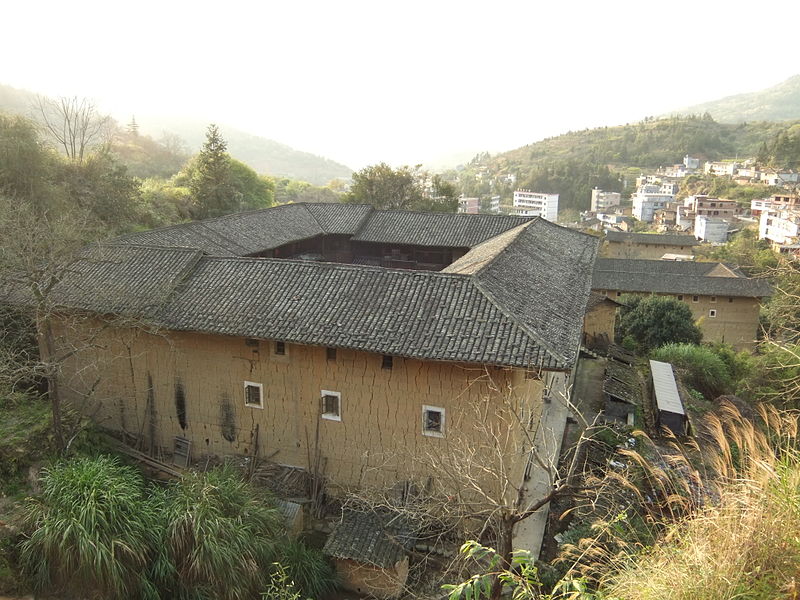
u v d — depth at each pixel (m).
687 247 63.53
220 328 15.12
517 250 19.77
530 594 6.43
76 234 18.48
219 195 41.62
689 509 8.30
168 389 17.38
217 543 11.91
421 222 33.06
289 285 16.28
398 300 15.02
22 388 18.83
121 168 32.81
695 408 22.02
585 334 29.55
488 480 13.97
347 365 15.28
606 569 7.98
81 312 17.27
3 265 16.06
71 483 12.54
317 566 13.25
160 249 18.44
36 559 12.08
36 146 25.61
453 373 14.27
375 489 15.18
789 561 5.90
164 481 16.20
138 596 11.95
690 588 5.86
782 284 17.36
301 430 16.16
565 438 18.69
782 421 9.11
